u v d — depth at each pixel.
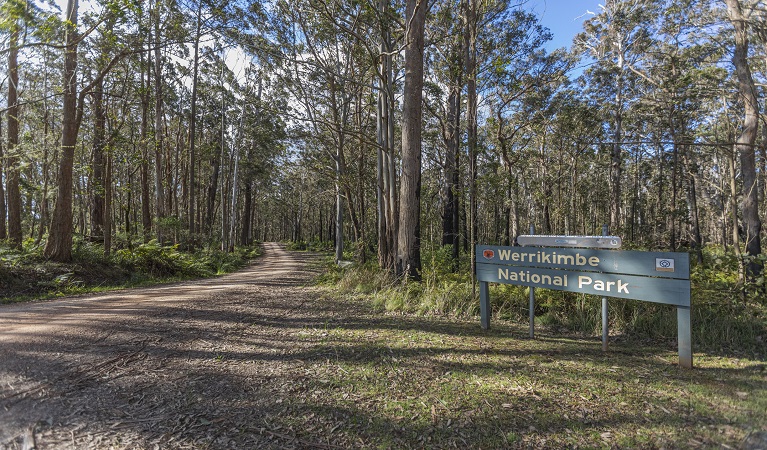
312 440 2.76
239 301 8.65
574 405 3.27
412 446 2.69
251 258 34.09
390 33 13.01
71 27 10.30
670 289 4.34
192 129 24.27
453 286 8.36
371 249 24.23
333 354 4.67
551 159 32.66
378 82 16.11
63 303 8.46
